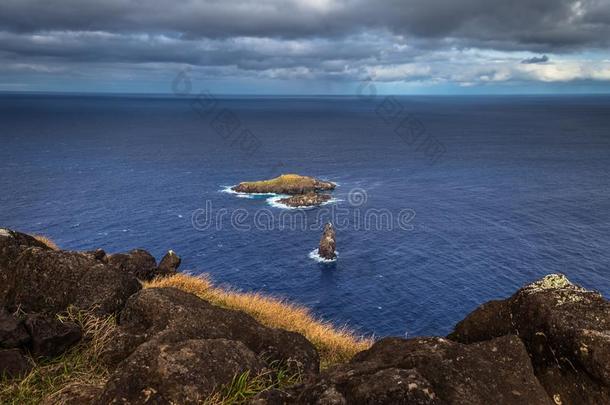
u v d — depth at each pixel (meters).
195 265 72.56
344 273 70.25
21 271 8.94
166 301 8.16
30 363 7.09
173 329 7.14
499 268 72.94
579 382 5.87
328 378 5.58
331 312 58.88
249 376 6.11
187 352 5.96
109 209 103.00
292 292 64.19
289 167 163.88
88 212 100.56
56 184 130.00
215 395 5.60
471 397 5.38
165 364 5.71
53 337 7.44
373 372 5.61
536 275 70.62
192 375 5.70
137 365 5.82
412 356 5.90
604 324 6.16
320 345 12.44
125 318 8.38
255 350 7.60
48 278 8.88
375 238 85.44
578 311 6.42
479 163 179.12
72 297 8.76
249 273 70.00
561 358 6.15
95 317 8.43
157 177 143.25
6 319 7.39
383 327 55.75
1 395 6.45
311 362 7.70
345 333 14.92
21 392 6.50
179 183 133.50
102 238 83.62
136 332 7.93
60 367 7.22
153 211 101.75
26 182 132.00
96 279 9.02
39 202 108.44
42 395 6.52
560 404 5.90
